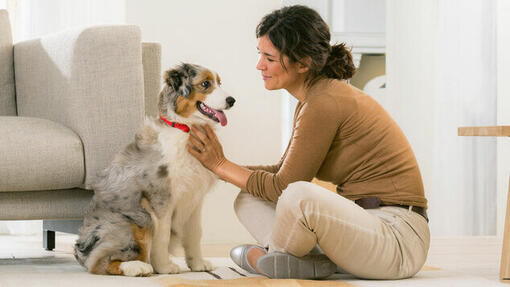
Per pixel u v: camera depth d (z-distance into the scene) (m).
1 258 2.92
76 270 2.32
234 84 3.79
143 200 2.15
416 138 4.93
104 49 2.52
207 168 2.24
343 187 2.18
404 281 2.02
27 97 2.95
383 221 2.04
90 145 2.47
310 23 2.07
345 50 2.21
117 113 2.52
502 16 4.86
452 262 2.95
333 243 1.95
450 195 4.82
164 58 3.71
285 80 2.15
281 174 2.09
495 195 4.81
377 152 2.10
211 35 3.77
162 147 2.16
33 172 2.33
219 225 3.75
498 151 4.82
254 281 1.96
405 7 4.93
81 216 2.56
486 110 4.82
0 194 2.41
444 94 4.84
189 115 2.20
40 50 2.84
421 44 4.92
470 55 4.82
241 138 3.79
